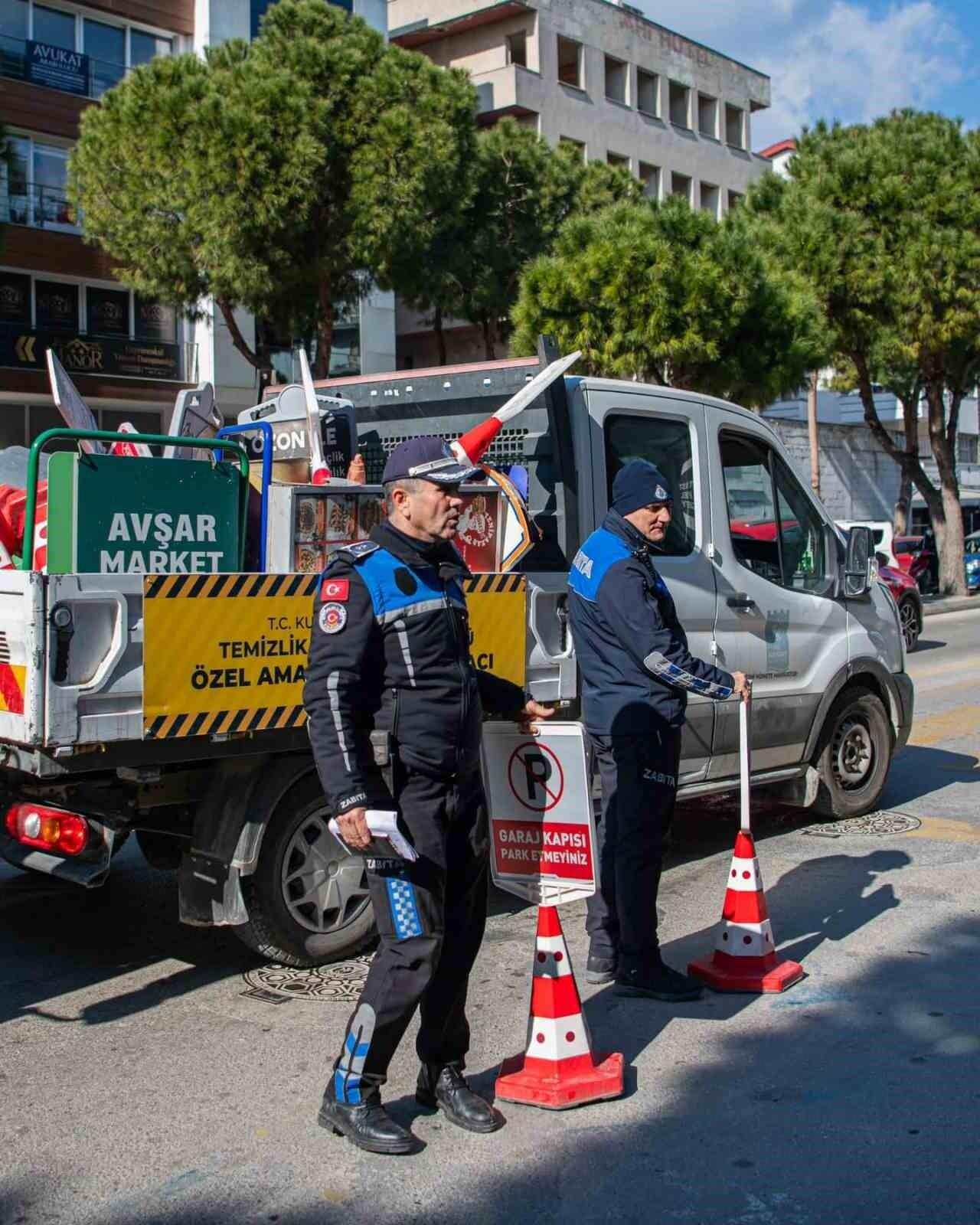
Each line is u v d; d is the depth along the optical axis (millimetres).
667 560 6137
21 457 5305
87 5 25891
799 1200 3332
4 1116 3865
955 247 24672
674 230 20656
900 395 33844
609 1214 3271
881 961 5203
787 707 6918
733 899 4977
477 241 25641
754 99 47281
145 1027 4582
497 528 5527
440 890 3588
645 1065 4203
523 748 3996
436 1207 3311
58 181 26047
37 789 4852
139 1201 3346
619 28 41344
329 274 20156
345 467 5977
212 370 28016
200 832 4809
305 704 3531
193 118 18500
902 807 8047
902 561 25391
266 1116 3850
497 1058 4301
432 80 20203
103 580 4133
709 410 6520
